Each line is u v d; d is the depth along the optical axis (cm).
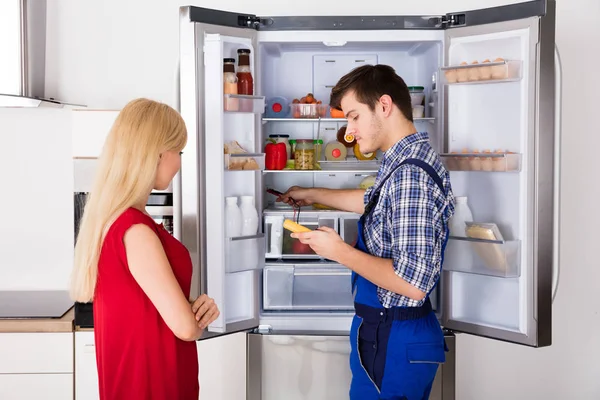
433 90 240
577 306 294
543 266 208
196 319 149
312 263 247
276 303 248
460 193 234
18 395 252
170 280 138
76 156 257
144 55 284
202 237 209
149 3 282
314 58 265
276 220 249
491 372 290
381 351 181
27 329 250
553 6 200
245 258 218
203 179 207
